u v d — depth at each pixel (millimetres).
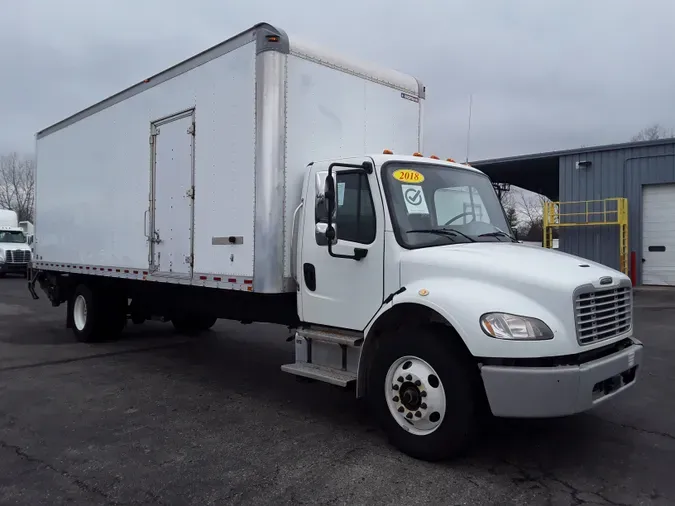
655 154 16719
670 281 16734
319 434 5004
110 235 8039
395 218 4730
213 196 6043
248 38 5566
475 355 3957
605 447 4645
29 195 57688
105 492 3881
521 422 5270
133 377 7117
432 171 5238
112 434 5016
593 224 17641
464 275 4270
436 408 4227
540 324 3887
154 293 8297
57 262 9625
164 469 4250
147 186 7195
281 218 5438
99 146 8273
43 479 4090
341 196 5109
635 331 9977
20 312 13625
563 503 3670
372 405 4664
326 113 5863
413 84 6957
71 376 7156
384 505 3658
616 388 4281
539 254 4605
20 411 5691
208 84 6109
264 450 4617
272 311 6234
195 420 5406
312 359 5324
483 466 4254
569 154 18219
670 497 3752
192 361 8094
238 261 5695
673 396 6113
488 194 5688
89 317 9203
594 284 4152
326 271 5184
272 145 5371
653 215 16938
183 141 6531
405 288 4535
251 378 7086
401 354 4418
